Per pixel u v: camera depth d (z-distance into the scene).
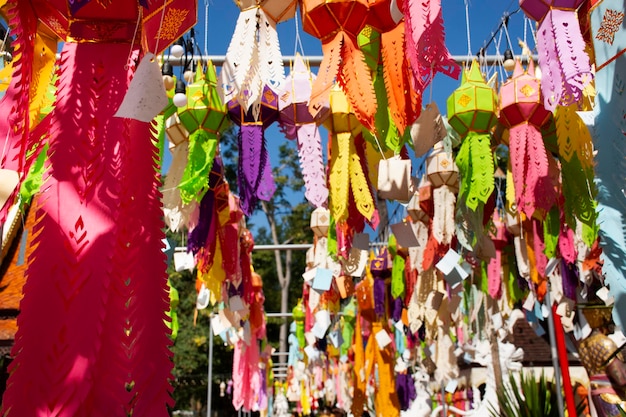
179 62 3.33
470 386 8.77
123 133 1.69
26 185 2.32
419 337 6.40
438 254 3.92
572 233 3.46
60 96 1.69
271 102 3.03
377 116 2.69
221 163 3.65
